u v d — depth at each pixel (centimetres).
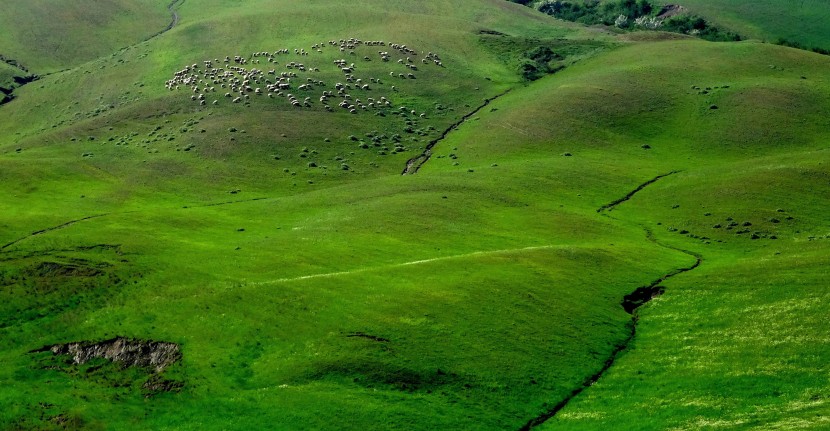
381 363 5319
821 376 4634
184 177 12188
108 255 7669
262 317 6059
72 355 5759
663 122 14838
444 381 5141
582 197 10844
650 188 11156
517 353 5506
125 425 4838
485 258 7494
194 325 5997
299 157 13262
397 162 13312
